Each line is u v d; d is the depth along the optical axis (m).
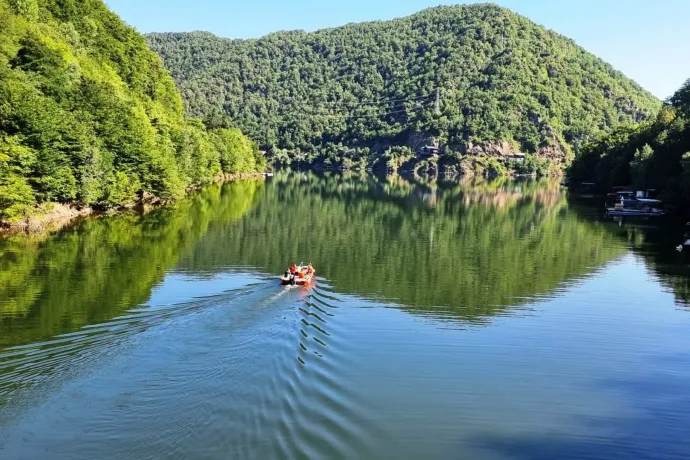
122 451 13.97
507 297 34.19
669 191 82.31
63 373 18.70
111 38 129.00
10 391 17.25
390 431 16.30
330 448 14.79
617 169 118.44
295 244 51.31
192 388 17.75
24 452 13.84
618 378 21.64
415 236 59.12
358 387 19.31
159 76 154.38
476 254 49.22
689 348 25.42
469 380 20.73
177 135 99.25
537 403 19.03
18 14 90.94
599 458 15.69
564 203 104.56
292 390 18.20
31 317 25.53
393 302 32.12
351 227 64.56
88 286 32.22
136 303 28.53
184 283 33.84
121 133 71.25
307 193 117.50
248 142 197.62
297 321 26.22
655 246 54.75
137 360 20.03
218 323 24.97
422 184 171.50
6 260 38.81
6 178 47.50
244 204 85.69
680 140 90.25
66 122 58.47
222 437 14.85
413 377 20.66
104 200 66.19
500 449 15.82
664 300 34.06
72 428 15.05
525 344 25.28
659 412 18.69
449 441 16.03
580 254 49.94
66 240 47.16
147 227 56.88
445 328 27.33
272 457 13.98
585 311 31.28
